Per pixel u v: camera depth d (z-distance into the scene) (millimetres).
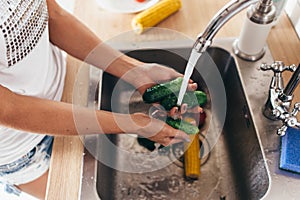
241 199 919
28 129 816
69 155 844
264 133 863
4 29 747
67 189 799
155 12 1062
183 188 946
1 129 890
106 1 1131
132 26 1074
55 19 938
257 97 923
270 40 1018
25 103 800
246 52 985
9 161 964
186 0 1135
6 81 839
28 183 1069
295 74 750
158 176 961
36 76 883
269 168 815
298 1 998
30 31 816
